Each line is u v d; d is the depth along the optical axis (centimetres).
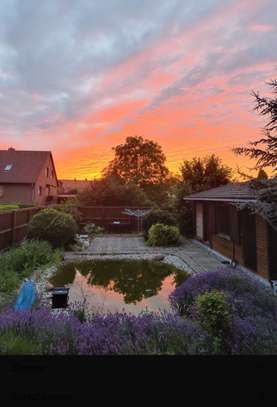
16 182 2312
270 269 641
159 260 957
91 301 553
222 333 289
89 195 1866
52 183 2903
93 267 860
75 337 283
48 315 338
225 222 968
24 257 770
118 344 268
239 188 678
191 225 1479
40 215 1055
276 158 334
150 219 1401
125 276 765
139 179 3294
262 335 287
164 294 608
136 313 482
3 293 536
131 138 3397
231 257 900
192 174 1639
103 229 1728
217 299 313
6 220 961
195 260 930
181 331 292
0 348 261
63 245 1073
